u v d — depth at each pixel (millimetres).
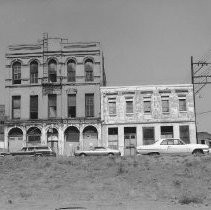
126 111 59562
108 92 60250
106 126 59344
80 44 61906
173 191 25859
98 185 27656
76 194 25406
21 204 22469
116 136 59188
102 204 22078
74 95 60969
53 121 59719
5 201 23641
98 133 59188
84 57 61594
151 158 34625
